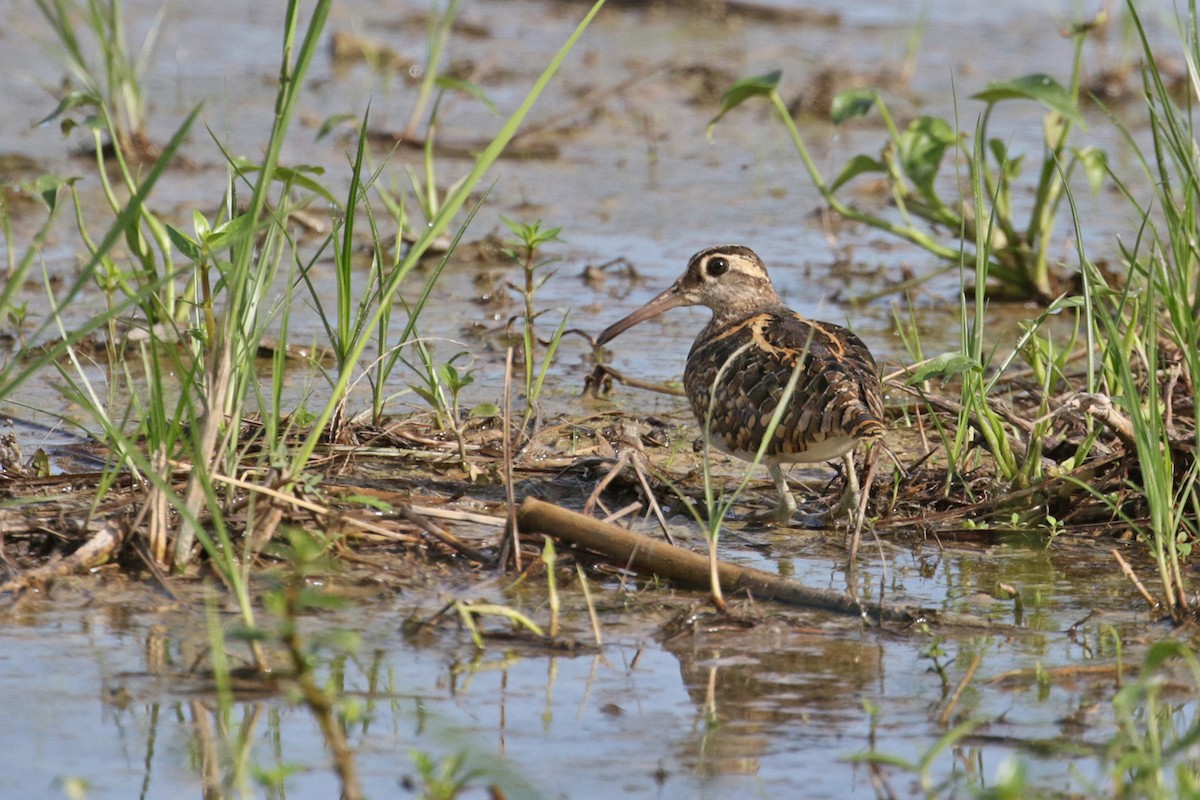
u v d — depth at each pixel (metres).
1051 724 7.93
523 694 8.20
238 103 24.69
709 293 13.39
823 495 11.70
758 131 24.73
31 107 24.14
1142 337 13.09
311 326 15.45
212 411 9.40
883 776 7.42
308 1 33.56
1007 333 15.91
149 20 30.84
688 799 7.14
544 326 15.84
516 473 11.70
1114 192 20.77
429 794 7.00
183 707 7.95
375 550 10.03
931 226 18.45
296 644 7.66
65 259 17.03
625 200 20.62
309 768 7.38
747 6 32.53
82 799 6.83
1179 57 27.67
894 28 31.47
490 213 19.80
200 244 10.73
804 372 10.41
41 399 13.11
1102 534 10.82
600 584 9.73
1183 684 8.38
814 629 9.11
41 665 8.33
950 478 11.08
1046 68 27.38
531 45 29.89
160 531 9.48
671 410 13.65
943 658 8.75
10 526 9.73
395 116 24.17
